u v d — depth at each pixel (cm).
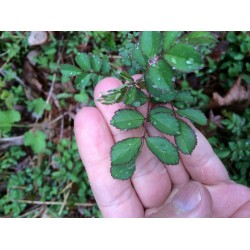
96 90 18
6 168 29
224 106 27
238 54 27
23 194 29
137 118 15
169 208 16
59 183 29
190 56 12
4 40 29
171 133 15
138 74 17
